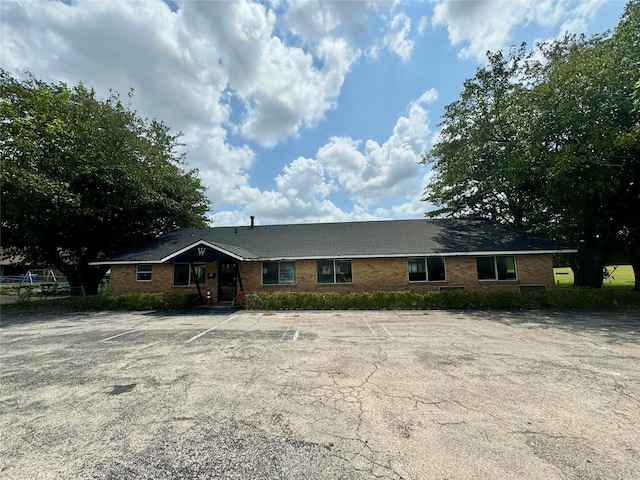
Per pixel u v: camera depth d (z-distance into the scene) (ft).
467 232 57.57
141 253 57.00
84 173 51.39
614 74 42.22
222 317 39.32
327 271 53.06
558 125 45.70
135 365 19.81
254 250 55.26
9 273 136.98
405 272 51.83
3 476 9.23
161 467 9.51
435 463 9.47
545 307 42.06
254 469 9.32
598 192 45.21
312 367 18.95
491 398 14.17
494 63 60.85
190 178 81.05
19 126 49.08
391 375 17.35
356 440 10.82
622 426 11.65
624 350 21.97
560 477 8.79
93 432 11.71
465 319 35.24
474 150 62.08
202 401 14.29
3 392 15.62
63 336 28.94
